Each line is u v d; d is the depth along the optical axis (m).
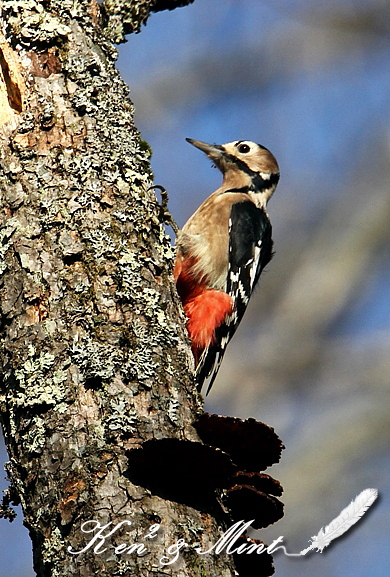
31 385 7.46
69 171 8.37
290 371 20.52
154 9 11.50
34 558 7.18
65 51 8.91
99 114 8.72
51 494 7.09
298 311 21.25
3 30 8.93
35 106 8.63
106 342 7.62
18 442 7.42
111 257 8.05
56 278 7.86
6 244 8.03
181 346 8.02
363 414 19.64
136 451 6.90
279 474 18.92
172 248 8.69
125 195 8.45
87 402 7.36
